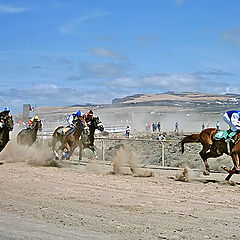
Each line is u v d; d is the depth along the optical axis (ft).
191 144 74.95
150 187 32.27
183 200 26.78
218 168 46.75
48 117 248.11
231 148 34.96
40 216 22.22
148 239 17.81
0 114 47.98
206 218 21.86
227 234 18.72
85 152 64.18
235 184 34.40
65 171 42.96
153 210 23.70
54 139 50.03
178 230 19.33
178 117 272.31
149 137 112.47
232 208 24.49
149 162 56.85
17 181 34.68
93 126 46.75
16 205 25.13
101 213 22.86
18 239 17.95
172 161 55.98
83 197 27.63
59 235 18.44
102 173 41.63
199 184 34.42
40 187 31.73
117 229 19.45
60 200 26.71
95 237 18.08
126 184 33.76
